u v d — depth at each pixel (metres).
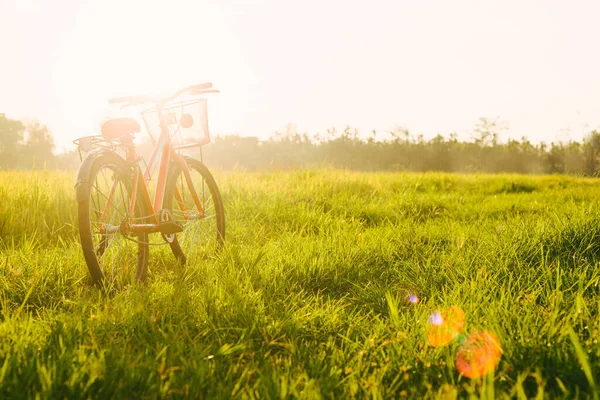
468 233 4.32
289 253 3.62
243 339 2.20
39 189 5.28
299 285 3.14
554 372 1.78
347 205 6.59
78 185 2.75
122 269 3.19
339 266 3.35
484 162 69.94
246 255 3.52
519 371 1.79
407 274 3.33
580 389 1.71
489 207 6.80
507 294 2.56
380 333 2.28
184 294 2.57
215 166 10.48
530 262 3.13
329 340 2.22
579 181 9.30
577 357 1.82
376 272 3.45
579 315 2.18
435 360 1.95
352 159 76.62
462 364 1.90
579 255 3.26
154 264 3.73
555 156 62.84
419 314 2.49
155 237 4.27
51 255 3.37
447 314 2.39
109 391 1.68
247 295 2.65
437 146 76.56
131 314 2.32
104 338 2.09
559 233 3.60
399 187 9.74
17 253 3.49
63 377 1.72
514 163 68.44
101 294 2.79
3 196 4.93
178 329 2.19
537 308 2.40
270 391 1.70
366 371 1.85
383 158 76.38
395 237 4.27
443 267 3.21
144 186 3.21
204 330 2.28
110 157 2.99
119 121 3.06
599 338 1.93
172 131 3.69
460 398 1.70
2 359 1.81
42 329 2.18
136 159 3.21
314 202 6.53
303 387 1.81
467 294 2.61
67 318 2.23
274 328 2.28
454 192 9.72
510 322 2.19
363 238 4.03
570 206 6.02
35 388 1.65
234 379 1.88
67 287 2.90
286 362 1.97
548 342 1.96
